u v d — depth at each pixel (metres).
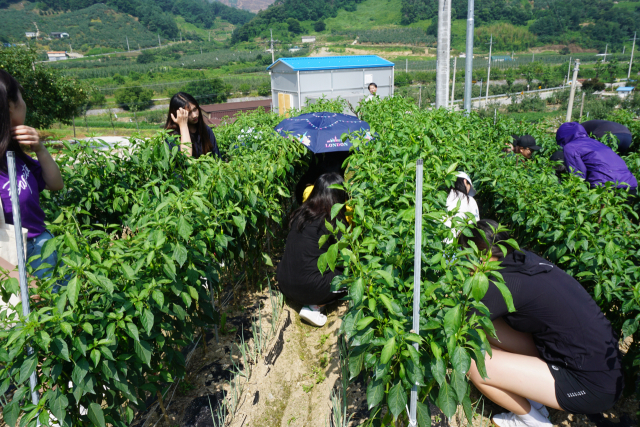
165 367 2.81
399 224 2.56
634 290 2.61
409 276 2.45
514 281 2.58
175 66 188.75
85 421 2.36
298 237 3.79
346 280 2.32
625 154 6.63
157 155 3.79
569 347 2.54
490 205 5.31
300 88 16.42
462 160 4.76
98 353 2.03
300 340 3.97
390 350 1.93
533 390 2.65
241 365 3.48
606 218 3.34
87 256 2.26
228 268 4.21
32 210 2.90
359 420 2.98
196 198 2.81
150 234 2.53
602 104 54.00
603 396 2.54
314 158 6.11
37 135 2.84
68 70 170.12
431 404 3.15
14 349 1.90
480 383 2.80
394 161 3.69
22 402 2.97
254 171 3.99
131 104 93.06
